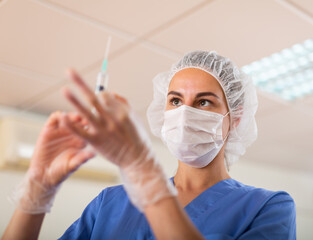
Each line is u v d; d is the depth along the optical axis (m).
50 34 2.20
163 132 1.19
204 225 1.00
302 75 2.67
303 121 3.50
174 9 1.96
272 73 2.63
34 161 0.84
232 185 1.12
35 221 0.86
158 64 2.51
